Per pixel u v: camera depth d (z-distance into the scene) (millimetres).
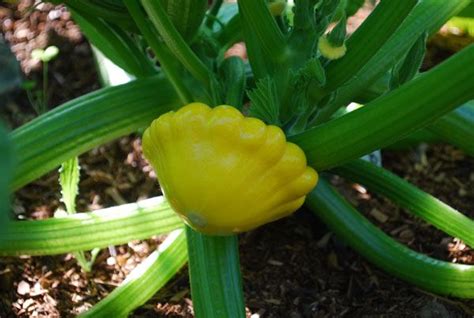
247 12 660
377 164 884
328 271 822
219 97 712
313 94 661
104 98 731
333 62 642
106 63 917
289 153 623
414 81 595
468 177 912
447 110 595
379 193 813
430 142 919
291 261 828
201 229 648
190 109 622
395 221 868
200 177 616
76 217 740
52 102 949
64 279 810
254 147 614
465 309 786
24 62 972
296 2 653
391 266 792
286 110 671
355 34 631
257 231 849
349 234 799
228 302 685
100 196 882
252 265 824
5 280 797
